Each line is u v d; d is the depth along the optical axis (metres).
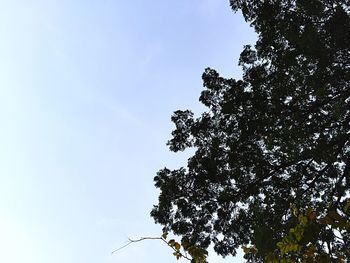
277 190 16.09
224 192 16.06
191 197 16.00
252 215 15.73
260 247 12.73
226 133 16.14
